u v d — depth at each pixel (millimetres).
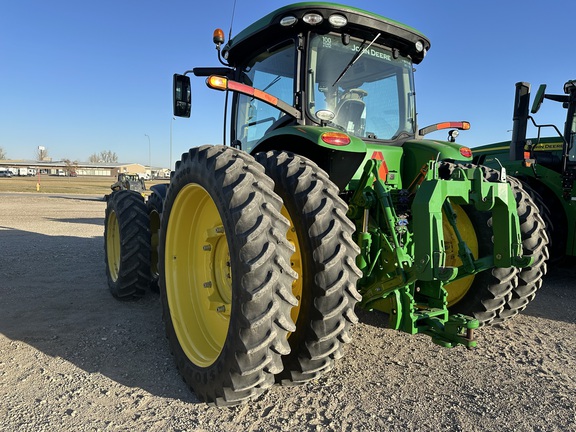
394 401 2746
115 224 5262
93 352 3486
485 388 2918
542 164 6254
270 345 2361
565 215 6020
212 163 2703
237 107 4465
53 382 2980
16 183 47969
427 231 2553
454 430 2439
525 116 6125
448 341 2758
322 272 2541
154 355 3457
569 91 6316
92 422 2500
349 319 2566
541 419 2545
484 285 3633
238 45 3951
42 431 2408
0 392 2838
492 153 7465
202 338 3127
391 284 2879
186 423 2494
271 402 2725
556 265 6180
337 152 3162
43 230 11125
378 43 3820
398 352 3498
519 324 4184
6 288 5340
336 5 3363
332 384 2963
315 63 3504
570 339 3799
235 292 2406
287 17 3400
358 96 3715
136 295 4883
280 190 2822
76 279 5871
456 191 2686
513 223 2900
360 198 3154
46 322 4160
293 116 3443
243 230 2395
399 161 3656
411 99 4117
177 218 3289
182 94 4293
